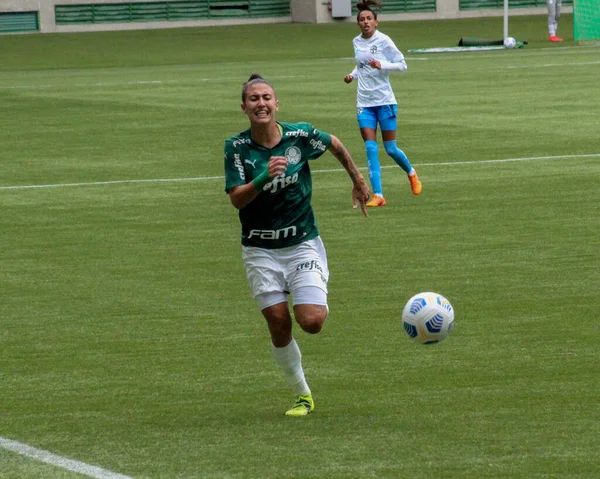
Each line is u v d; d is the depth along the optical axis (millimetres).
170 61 111438
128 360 21812
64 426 18078
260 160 18406
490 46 117250
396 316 24453
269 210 18422
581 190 39250
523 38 128875
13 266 30312
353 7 153250
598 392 19047
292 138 18562
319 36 133250
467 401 18797
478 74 86562
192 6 150000
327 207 37781
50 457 16594
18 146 55438
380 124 38281
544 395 18984
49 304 26266
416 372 20547
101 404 19219
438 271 28438
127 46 127000
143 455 16641
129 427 17969
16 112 69500
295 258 18656
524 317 23969
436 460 16094
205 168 47344
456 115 62188
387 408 18594
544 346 21875
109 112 68250
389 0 153625
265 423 18031
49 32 144250
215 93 77875
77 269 29797
